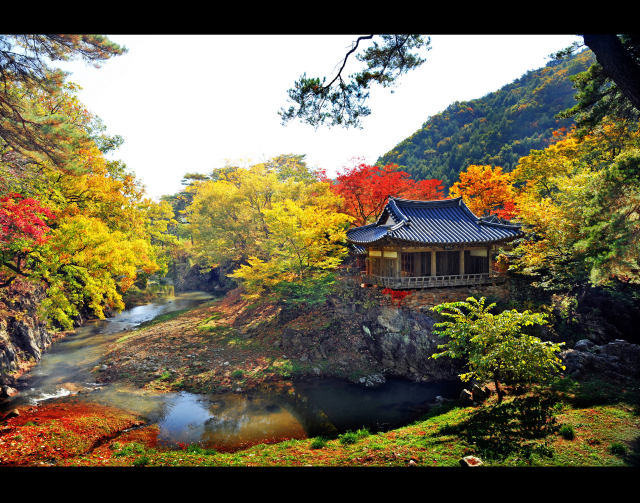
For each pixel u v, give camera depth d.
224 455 12.02
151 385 20.23
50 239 18.83
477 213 41.34
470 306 13.91
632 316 21.42
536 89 95.88
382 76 11.98
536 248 20.89
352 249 31.19
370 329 23.56
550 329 20.62
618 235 9.72
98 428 14.94
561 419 11.13
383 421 15.88
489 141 86.69
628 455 8.61
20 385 19.89
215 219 37.41
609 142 22.34
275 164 51.47
